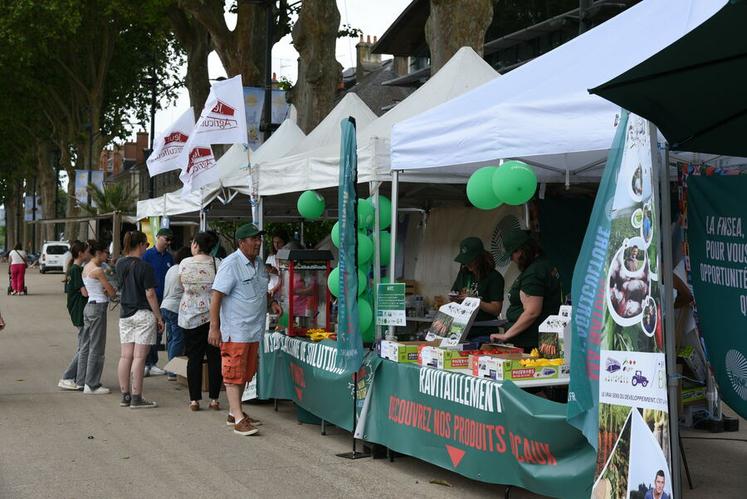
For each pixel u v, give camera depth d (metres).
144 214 15.09
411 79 27.12
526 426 5.21
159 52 43.28
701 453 7.22
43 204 60.31
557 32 19.97
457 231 10.55
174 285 11.37
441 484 6.26
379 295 6.95
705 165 6.15
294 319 8.62
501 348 6.30
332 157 7.84
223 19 20.28
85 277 10.30
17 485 6.25
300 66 17.41
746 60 3.84
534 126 5.54
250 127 16.20
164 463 6.91
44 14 30.83
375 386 6.93
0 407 9.38
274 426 8.41
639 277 4.46
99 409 9.29
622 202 4.62
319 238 15.84
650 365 4.38
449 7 12.66
